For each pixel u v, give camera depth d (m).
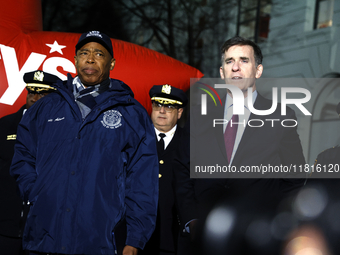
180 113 3.44
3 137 3.01
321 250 2.20
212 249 2.21
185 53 12.53
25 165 1.96
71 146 1.86
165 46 12.31
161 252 2.92
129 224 1.95
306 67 9.71
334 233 2.20
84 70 2.03
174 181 2.47
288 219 2.21
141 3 12.42
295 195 2.28
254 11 11.29
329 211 2.21
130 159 1.99
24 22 4.61
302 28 9.91
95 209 1.80
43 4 10.97
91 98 2.01
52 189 1.81
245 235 2.16
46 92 3.22
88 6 11.61
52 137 1.89
